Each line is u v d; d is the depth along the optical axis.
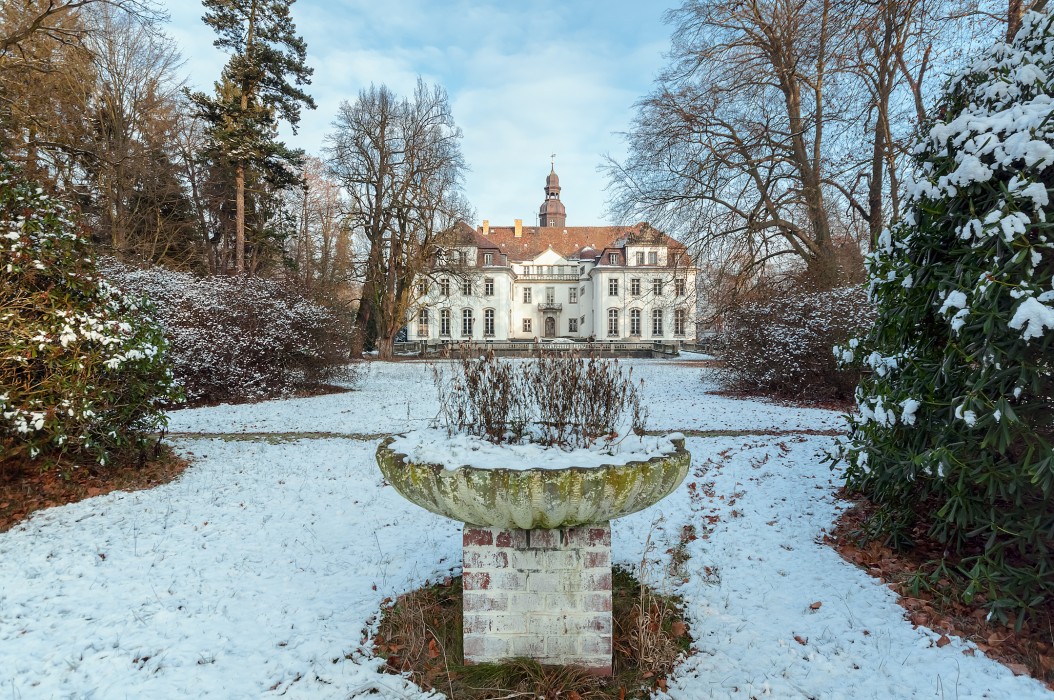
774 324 11.19
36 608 2.93
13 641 2.62
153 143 19.92
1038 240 2.59
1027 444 2.65
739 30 14.50
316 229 31.36
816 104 14.15
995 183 2.81
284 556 3.62
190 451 6.57
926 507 3.68
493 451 2.40
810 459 5.90
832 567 3.40
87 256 5.25
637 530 4.08
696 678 2.37
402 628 2.69
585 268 53.34
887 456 3.51
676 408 10.05
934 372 3.16
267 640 2.63
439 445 2.51
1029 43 3.37
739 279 14.91
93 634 2.68
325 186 31.55
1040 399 2.71
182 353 10.14
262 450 6.71
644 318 47.31
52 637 2.65
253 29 18.95
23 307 4.54
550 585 2.36
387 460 2.31
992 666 2.37
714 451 6.48
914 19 8.91
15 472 4.92
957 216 2.94
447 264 26.59
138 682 2.32
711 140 15.48
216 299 11.10
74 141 15.38
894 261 3.57
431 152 24.62
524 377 3.01
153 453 5.92
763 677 2.36
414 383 15.34
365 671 2.39
